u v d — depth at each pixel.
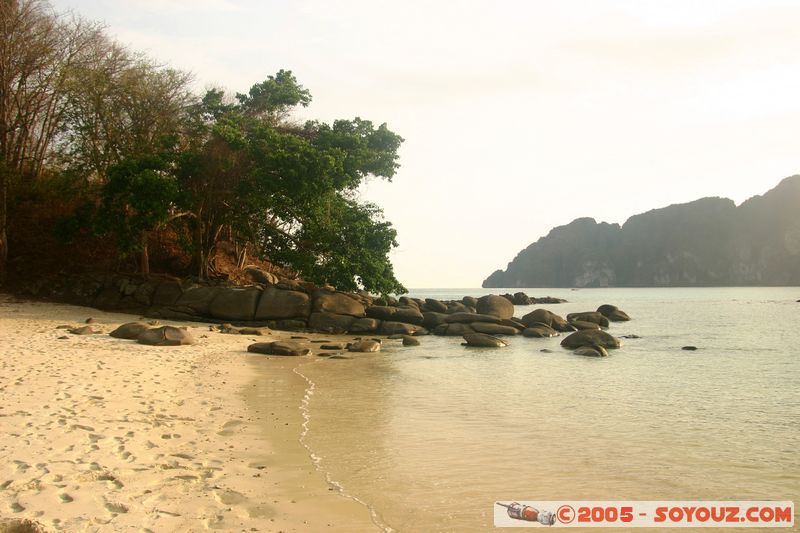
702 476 8.66
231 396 13.23
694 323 47.03
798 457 9.72
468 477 8.28
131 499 6.61
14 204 33.94
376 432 10.65
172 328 22.09
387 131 40.19
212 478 7.58
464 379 17.67
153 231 35.41
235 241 39.25
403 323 32.56
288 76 40.25
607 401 14.62
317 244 35.56
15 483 6.81
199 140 35.03
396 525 6.52
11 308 29.45
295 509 6.77
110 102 33.69
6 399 11.03
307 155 33.03
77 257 35.75
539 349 26.50
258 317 31.56
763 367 21.53
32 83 33.97
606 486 8.14
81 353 17.70
